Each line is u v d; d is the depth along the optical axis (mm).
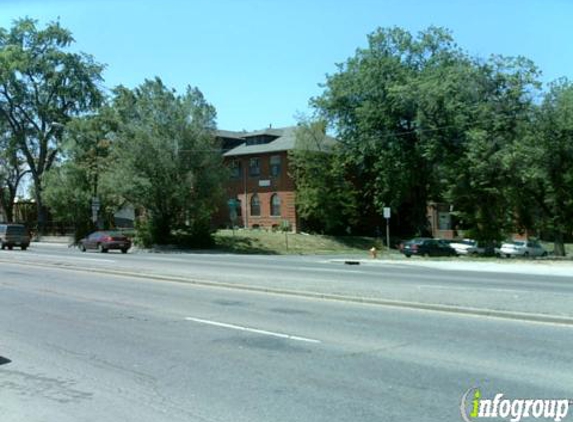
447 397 6430
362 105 56875
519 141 37844
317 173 59625
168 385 7000
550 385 6855
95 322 11234
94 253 38125
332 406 6156
